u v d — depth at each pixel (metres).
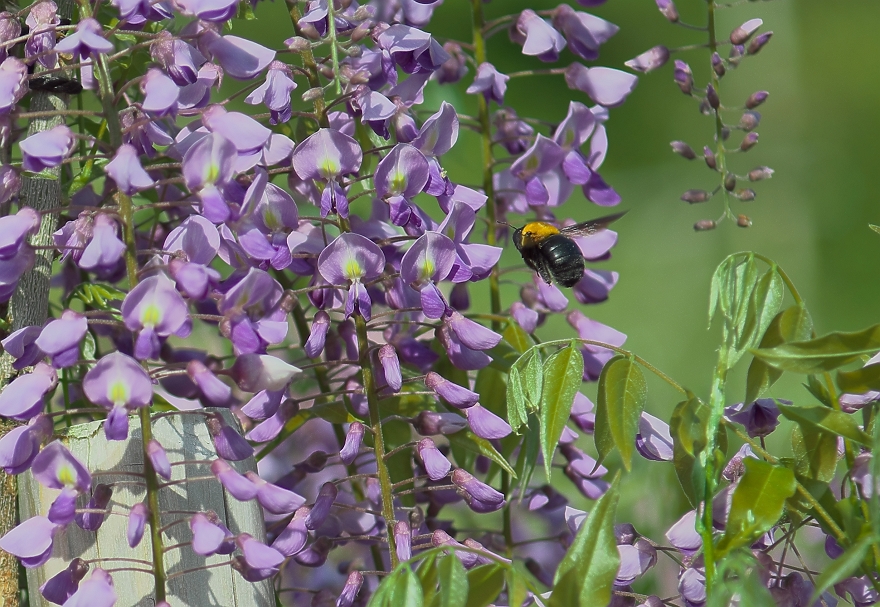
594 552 0.63
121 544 0.67
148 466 0.64
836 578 0.61
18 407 0.63
